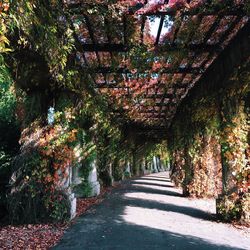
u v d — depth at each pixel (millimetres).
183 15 6512
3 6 3879
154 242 6125
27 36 5621
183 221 8273
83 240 6273
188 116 13078
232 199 8109
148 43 7898
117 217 8656
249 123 8250
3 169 9586
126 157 26594
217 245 5984
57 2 5859
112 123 17234
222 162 8391
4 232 6992
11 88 8742
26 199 8242
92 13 6422
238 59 7516
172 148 20938
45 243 6082
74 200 8812
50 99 8750
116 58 8812
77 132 9008
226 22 7145
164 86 11734
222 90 8516
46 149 8453
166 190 16859
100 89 12336
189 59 9008
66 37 6426
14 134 10188
